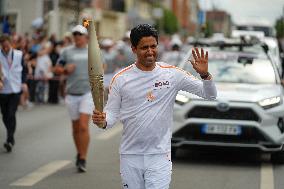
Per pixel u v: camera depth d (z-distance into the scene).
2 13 40.44
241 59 23.12
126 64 43.56
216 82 22.20
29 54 40.69
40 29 45.84
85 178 18.39
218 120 20.31
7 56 22.88
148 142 10.84
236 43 23.83
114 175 18.88
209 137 20.39
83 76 19.61
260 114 20.25
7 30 39.62
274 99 20.56
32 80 40.53
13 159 21.31
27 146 24.16
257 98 20.45
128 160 10.91
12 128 22.89
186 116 20.47
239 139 20.31
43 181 17.92
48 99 42.16
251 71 22.69
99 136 26.92
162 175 10.82
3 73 22.62
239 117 20.33
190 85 10.95
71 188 17.11
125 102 10.85
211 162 21.30
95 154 22.45
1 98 22.91
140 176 10.91
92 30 10.38
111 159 21.50
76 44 19.84
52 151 23.08
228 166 20.61
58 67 19.88
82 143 19.36
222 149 20.58
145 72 10.81
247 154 23.17
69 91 19.75
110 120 10.84
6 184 17.47
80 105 19.56
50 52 41.53
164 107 10.85
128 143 10.91
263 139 20.31
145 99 10.80
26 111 37.09
